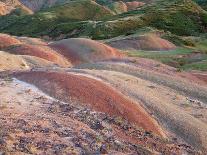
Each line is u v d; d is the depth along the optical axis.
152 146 21.06
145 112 26.95
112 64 40.09
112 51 60.81
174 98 32.47
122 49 73.75
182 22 105.88
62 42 63.09
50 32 121.06
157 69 42.25
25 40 78.88
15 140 15.93
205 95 34.97
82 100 25.00
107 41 82.25
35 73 28.94
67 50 59.84
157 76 37.34
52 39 115.12
